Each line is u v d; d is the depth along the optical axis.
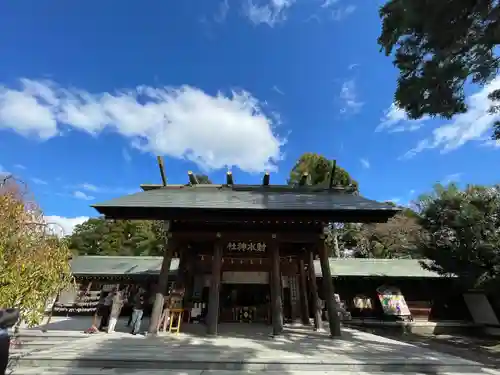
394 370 5.54
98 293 17.06
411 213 28.25
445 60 7.64
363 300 17.89
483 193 14.77
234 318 13.52
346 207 9.06
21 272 4.88
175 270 17.55
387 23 8.13
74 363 5.60
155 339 8.02
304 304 12.87
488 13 6.50
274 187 11.99
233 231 10.03
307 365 5.51
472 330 16.91
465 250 13.20
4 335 3.60
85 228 42.50
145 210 9.01
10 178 5.36
